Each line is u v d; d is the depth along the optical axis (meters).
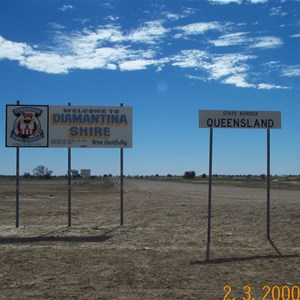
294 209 19.48
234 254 11.50
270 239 13.70
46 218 20.06
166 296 7.78
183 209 21.88
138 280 8.84
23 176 153.88
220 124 13.53
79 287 8.34
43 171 152.25
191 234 14.72
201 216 18.86
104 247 12.52
